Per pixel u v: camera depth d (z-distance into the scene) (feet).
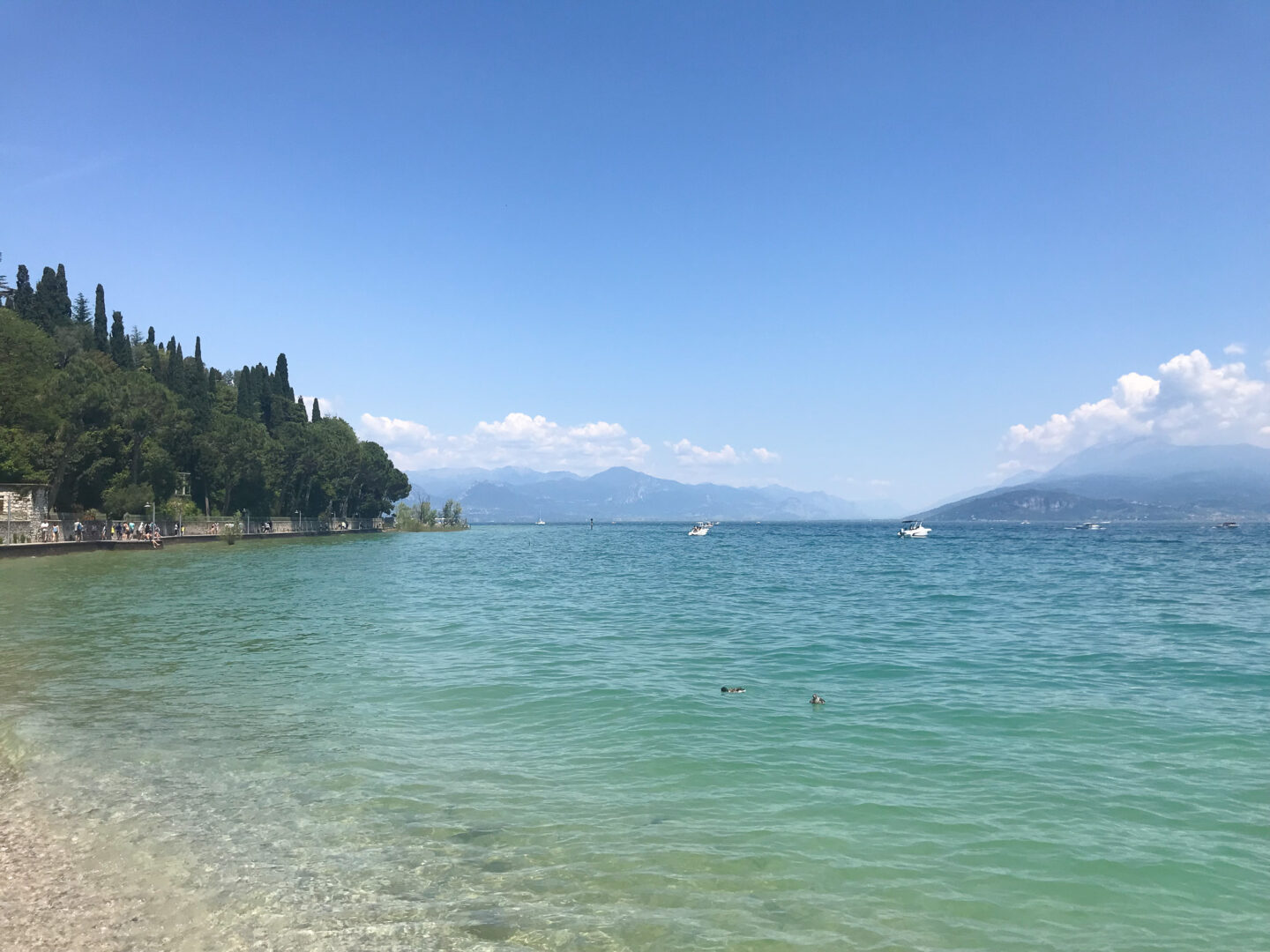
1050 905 26.05
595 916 25.00
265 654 71.41
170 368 407.64
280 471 420.77
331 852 29.55
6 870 27.99
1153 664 68.08
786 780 37.76
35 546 219.61
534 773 38.60
